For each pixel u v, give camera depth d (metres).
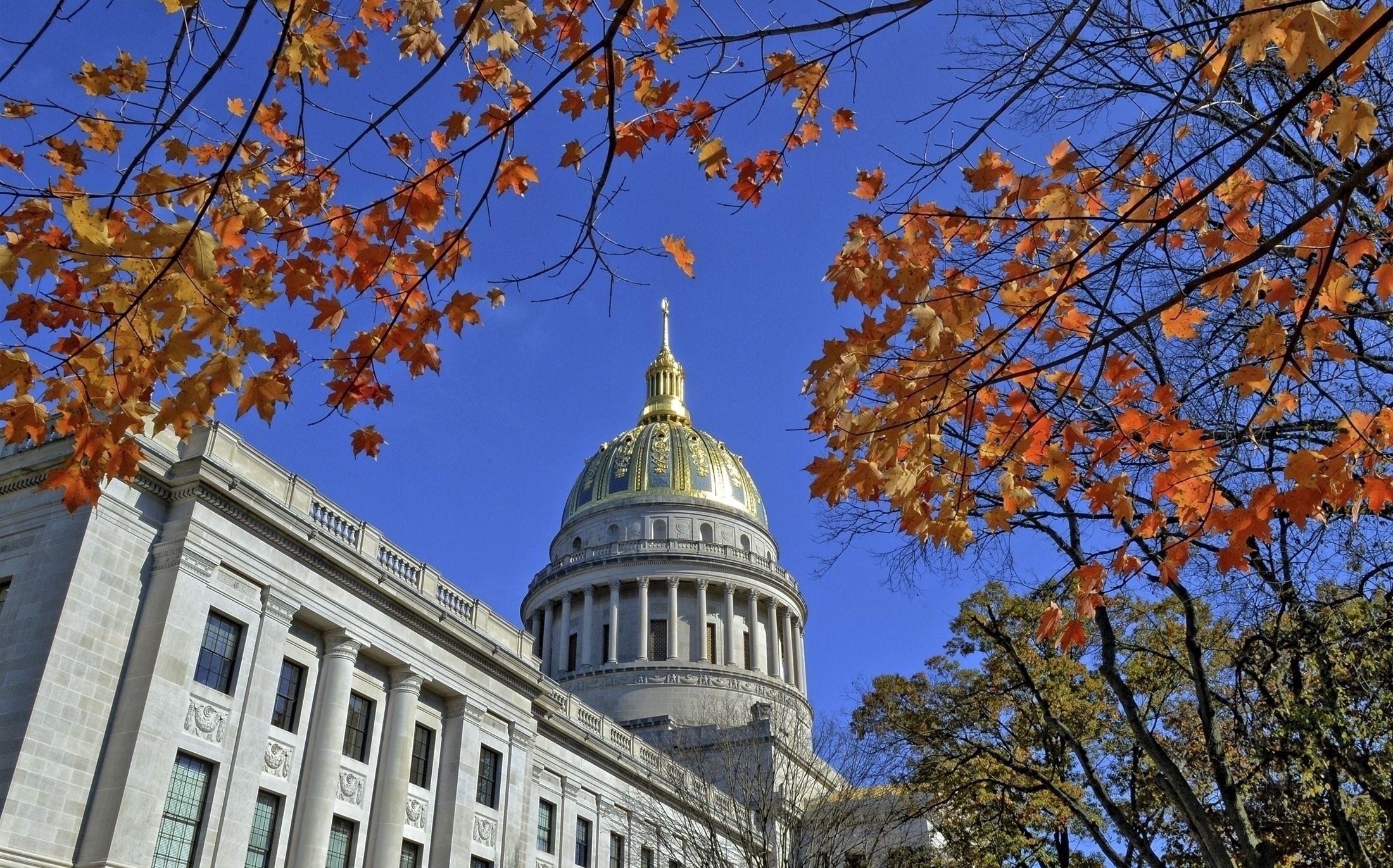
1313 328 8.26
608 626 89.56
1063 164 7.85
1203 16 9.48
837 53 7.07
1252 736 20.81
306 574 35.19
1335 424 12.16
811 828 42.16
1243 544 8.79
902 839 45.69
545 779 48.41
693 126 7.65
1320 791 21.67
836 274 7.84
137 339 7.64
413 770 39.47
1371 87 10.10
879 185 8.13
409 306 8.59
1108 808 23.09
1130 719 18.98
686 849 46.00
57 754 26.75
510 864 42.34
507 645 46.12
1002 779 33.44
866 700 38.62
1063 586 19.81
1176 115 7.75
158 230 6.94
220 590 31.83
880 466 8.34
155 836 27.92
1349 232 9.56
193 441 32.91
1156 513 9.71
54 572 28.73
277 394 7.98
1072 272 7.95
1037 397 11.14
